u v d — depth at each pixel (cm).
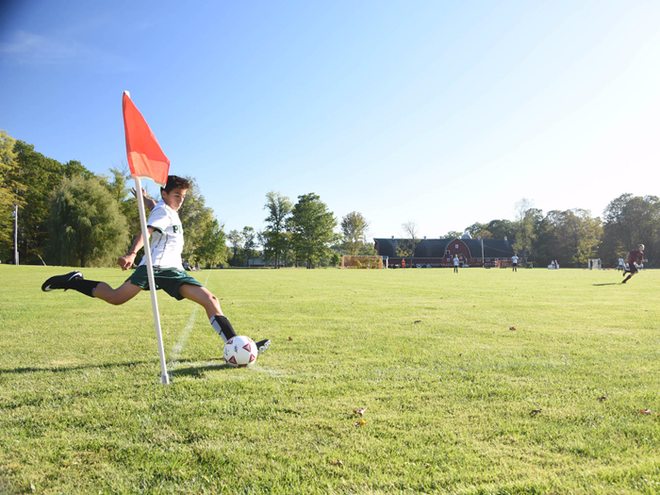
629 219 7275
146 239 344
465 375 356
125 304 973
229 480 188
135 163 343
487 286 1620
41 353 450
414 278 2488
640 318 706
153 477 192
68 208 4494
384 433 237
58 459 209
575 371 369
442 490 178
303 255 7575
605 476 187
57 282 388
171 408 277
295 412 270
